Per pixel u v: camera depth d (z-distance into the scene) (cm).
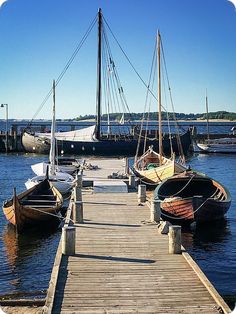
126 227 1659
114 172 3194
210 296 1025
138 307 970
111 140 6031
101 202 2180
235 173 4491
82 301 998
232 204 2716
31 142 6350
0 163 5316
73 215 1831
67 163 4191
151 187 3300
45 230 2081
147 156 3925
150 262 1248
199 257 1720
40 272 1546
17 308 1031
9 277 1499
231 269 1588
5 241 1917
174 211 2100
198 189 2597
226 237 1994
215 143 6819
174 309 962
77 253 1327
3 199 2948
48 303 975
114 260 1265
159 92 3488
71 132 6328
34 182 2923
